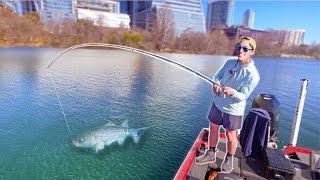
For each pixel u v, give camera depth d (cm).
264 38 8944
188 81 2172
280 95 1869
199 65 3709
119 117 1152
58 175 698
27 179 677
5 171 707
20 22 5619
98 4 9406
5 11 6025
